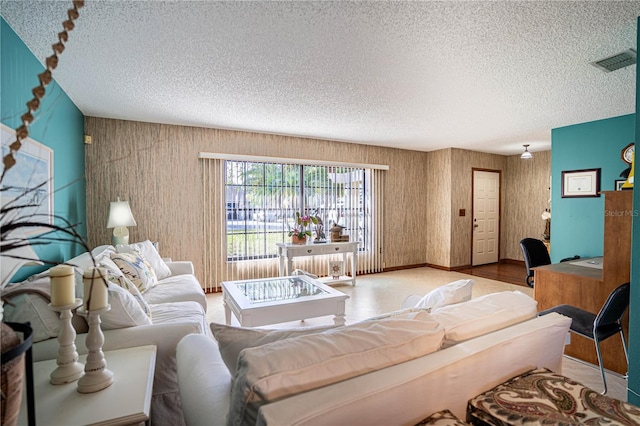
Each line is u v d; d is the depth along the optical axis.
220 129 4.46
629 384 1.83
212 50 2.20
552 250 4.60
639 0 1.65
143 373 1.33
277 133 4.75
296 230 4.65
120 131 3.92
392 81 2.75
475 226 6.35
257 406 0.78
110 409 1.10
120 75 2.60
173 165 4.20
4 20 1.84
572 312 2.34
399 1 1.68
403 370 0.92
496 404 1.03
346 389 0.81
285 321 2.61
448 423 0.90
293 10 1.76
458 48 2.18
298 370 0.83
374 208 5.72
